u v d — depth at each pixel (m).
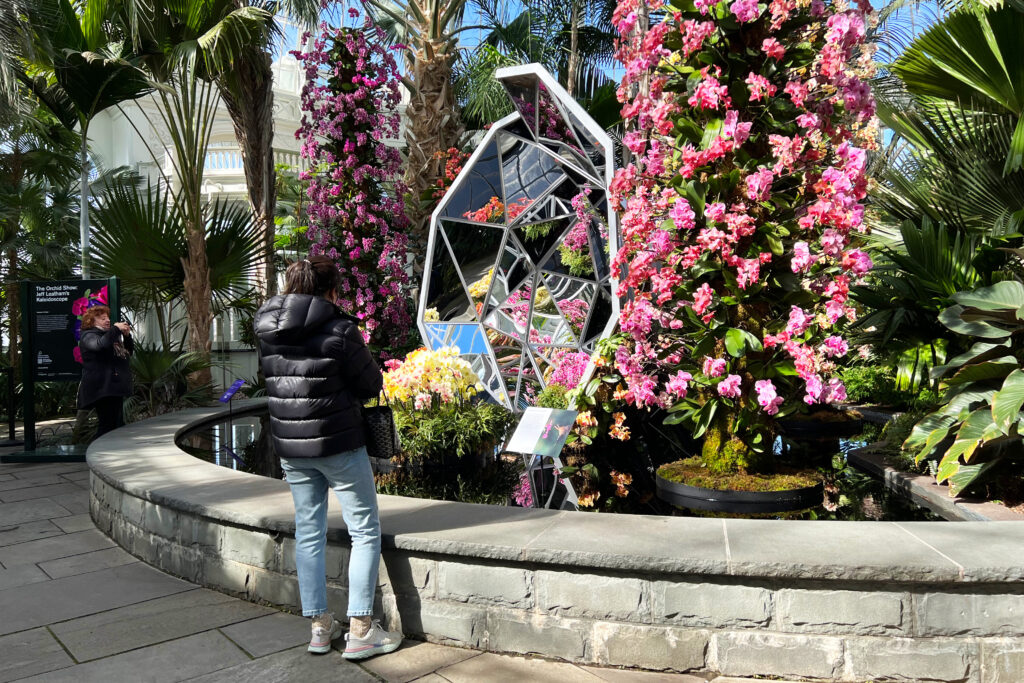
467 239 6.32
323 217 8.33
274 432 2.70
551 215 5.88
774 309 3.91
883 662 2.39
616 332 5.07
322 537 2.78
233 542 3.36
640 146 3.94
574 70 10.39
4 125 8.28
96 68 8.17
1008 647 2.35
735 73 3.77
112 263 8.97
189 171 9.25
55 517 4.90
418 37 9.54
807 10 3.66
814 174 3.74
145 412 8.64
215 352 14.84
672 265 3.78
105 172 14.02
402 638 2.88
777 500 3.76
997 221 5.28
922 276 5.00
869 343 5.75
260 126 9.78
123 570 3.79
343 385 2.67
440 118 9.41
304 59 8.27
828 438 5.41
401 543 2.81
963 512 3.47
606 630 2.60
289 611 3.17
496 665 2.64
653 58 3.82
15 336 11.53
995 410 3.40
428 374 4.78
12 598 3.37
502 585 2.72
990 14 5.32
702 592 2.51
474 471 4.61
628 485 4.18
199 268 9.27
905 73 6.42
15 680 2.56
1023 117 5.29
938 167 6.25
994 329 3.77
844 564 2.35
